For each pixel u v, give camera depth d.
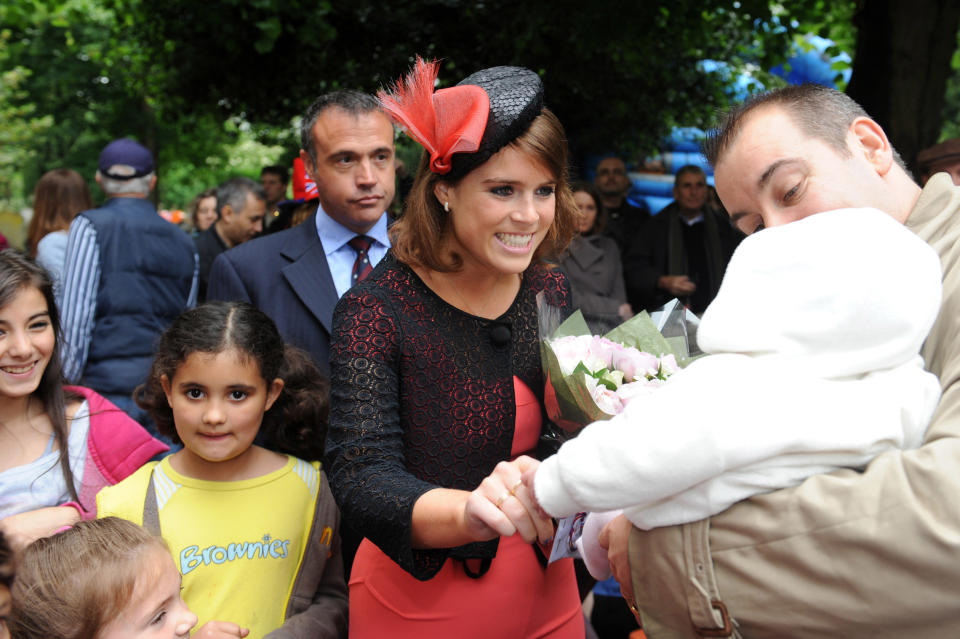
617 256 5.02
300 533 2.11
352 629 1.76
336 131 2.78
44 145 20.14
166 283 3.85
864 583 1.10
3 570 1.57
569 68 8.20
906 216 1.42
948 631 1.08
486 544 1.61
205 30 8.12
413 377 1.60
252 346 2.05
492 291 1.70
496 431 1.64
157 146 15.02
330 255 2.88
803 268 1.17
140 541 1.62
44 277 2.18
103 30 14.16
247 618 1.99
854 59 5.91
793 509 1.14
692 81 9.24
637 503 1.17
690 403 1.13
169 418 2.24
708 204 5.71
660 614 1.28
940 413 1.17
